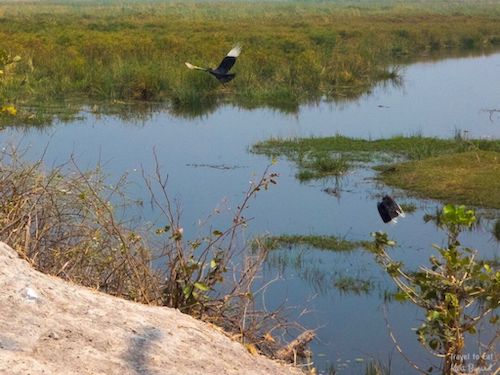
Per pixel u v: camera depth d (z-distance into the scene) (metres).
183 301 6.46
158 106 23.14
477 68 32.47
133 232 7.27
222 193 14.16
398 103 24.12
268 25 46.91
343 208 13.51
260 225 12.52
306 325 8.91
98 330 4.70
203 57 28.89
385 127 20.42
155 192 13.88
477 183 14.34
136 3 103.06
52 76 25.62
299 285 10.08
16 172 7.32
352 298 9.71
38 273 5.18
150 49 30.30
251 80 25.92
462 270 6.14
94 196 7.48
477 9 70.62
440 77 29.69
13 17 53.25
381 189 14.60
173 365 4.64
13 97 21.81
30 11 69.31
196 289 6.64
